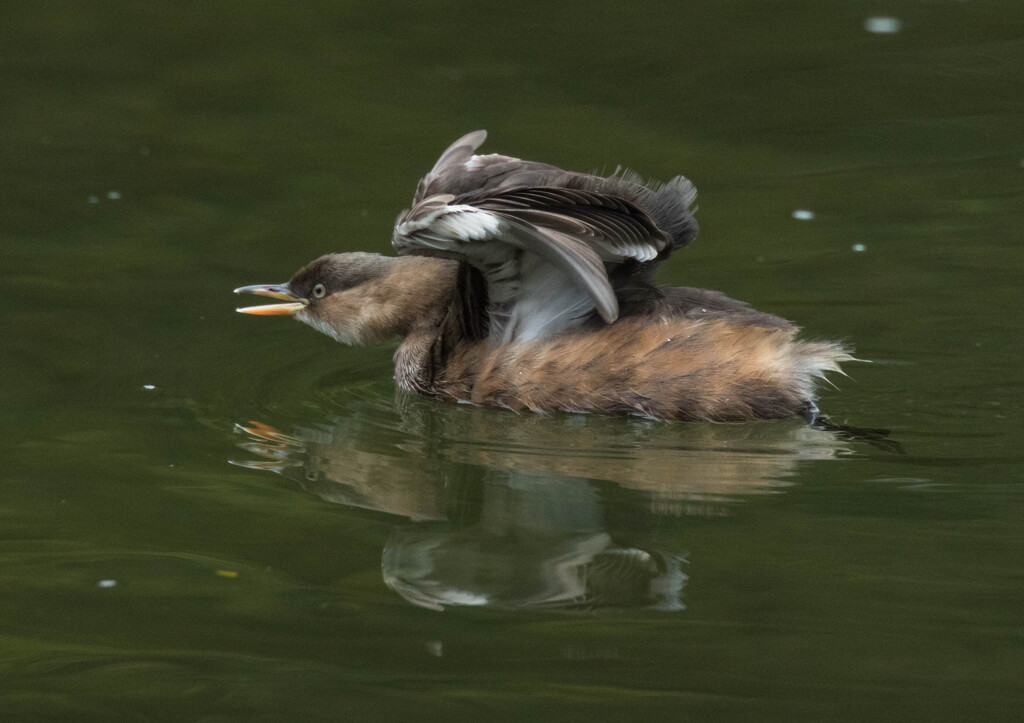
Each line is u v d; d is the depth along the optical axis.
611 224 10.52
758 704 7.43
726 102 19.38
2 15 21.80
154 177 17.88
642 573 8.92
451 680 7.74
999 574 8.75
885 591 8.56
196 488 10.50
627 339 11.64
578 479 10.59
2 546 9.40
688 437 11.41
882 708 7.36
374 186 17.53
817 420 11.48
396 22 21.80
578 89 19.75
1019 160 17.75
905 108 19.09
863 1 22.12
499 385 12.20
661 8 22.06
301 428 11.91
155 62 20.77
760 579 8.80
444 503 10.27
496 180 12.00
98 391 12.54
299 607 8.64
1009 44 20.56
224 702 7.57
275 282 15.17
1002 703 7.38
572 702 7.48
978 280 14.71
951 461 10.73
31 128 18.94
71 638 8.24
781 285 14.75
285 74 20.42
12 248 15.99
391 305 13.71
